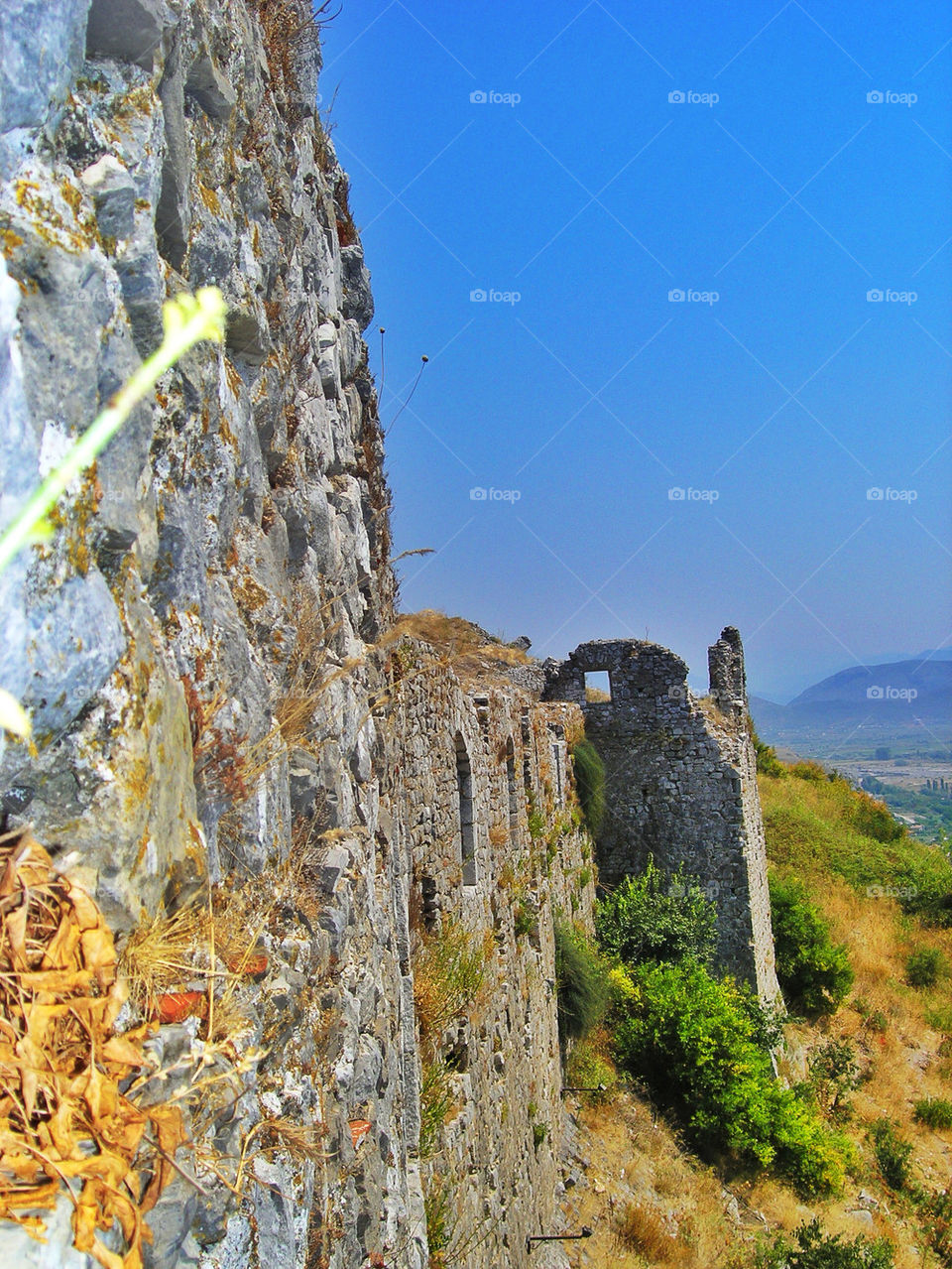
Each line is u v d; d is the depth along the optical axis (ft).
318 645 13.53
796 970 76.74
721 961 64.28
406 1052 18.44
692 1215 42.68
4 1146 5.20
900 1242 48.01
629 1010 56.03
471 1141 23.88
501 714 38.19
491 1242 24.99
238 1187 7.14
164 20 8.03
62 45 6.70
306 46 17.61
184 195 8.91
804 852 101.45
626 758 67.67
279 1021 9.15
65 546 6.14
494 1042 29.86
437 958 23.66
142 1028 6.43
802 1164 50.44
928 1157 58.65
